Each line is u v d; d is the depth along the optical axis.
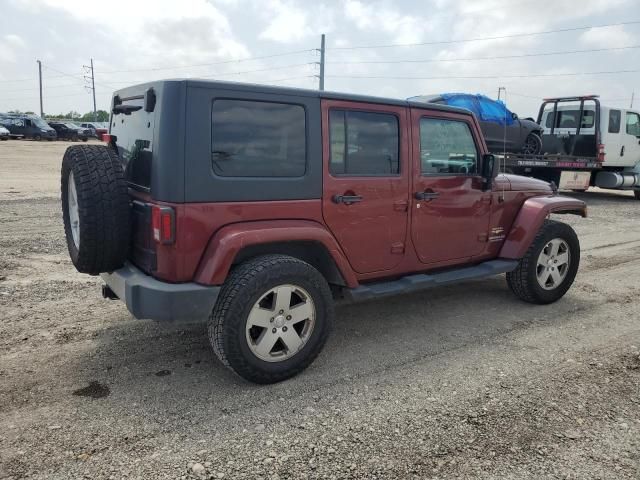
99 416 3.10
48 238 7.61
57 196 11.85
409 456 2.79
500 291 5.89
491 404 3.34
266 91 3.46
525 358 4.07
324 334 3.69
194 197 3.24
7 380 3.50
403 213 4.25
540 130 13.48
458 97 11.28
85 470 2.61
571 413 3.25
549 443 2.93
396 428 3.05
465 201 4.69
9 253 6.70
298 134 3.63
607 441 2.97
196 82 3.21
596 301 5.58
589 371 3.85
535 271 5.17
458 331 4.63
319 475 2.62
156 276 3.34
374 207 4.06
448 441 2.93
